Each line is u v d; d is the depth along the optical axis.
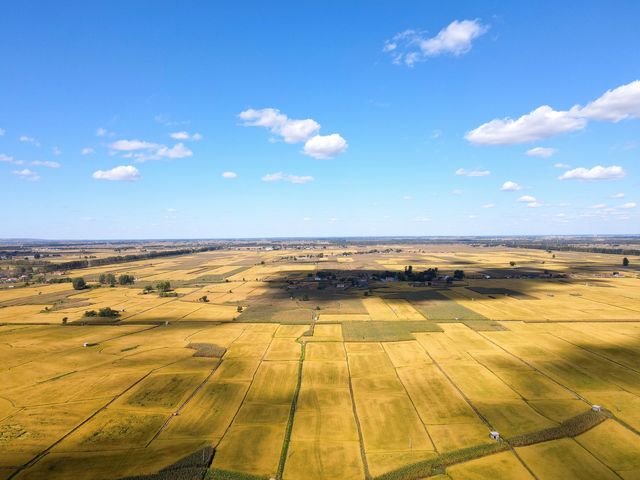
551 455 48.91
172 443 52.66
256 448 51.44
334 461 48.53
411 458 48.84
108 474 45.78
